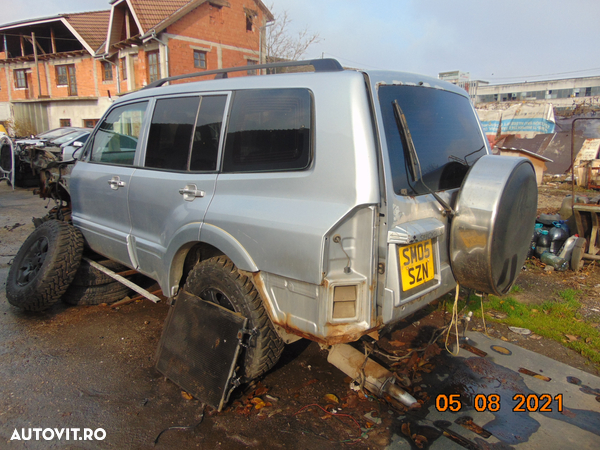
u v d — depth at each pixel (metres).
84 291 4.07
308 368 3.07
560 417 2.57
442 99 2.80
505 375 3.02
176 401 2.67
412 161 2.29
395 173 2.19
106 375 2.96
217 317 2.58
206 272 2.70
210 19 20.66
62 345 3.39
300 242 2.12
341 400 2.70
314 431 2.41
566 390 2.86
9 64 28.31
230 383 2.45
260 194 2.43
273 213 2.29
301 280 2.15
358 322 2.15
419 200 2.28
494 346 3.44
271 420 2.50
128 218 3.45
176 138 3.05
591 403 2.72
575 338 3.59
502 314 4.03
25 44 29.33
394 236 2.09
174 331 2.85
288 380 2.91
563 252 5.34
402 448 2.29
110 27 21.09
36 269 3.93
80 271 4.02
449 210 2.37
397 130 2.28
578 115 18.69
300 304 2.22
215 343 2.55
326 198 2.15
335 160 2.13
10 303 3.97
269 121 2.47
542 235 5.60
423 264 2.29
